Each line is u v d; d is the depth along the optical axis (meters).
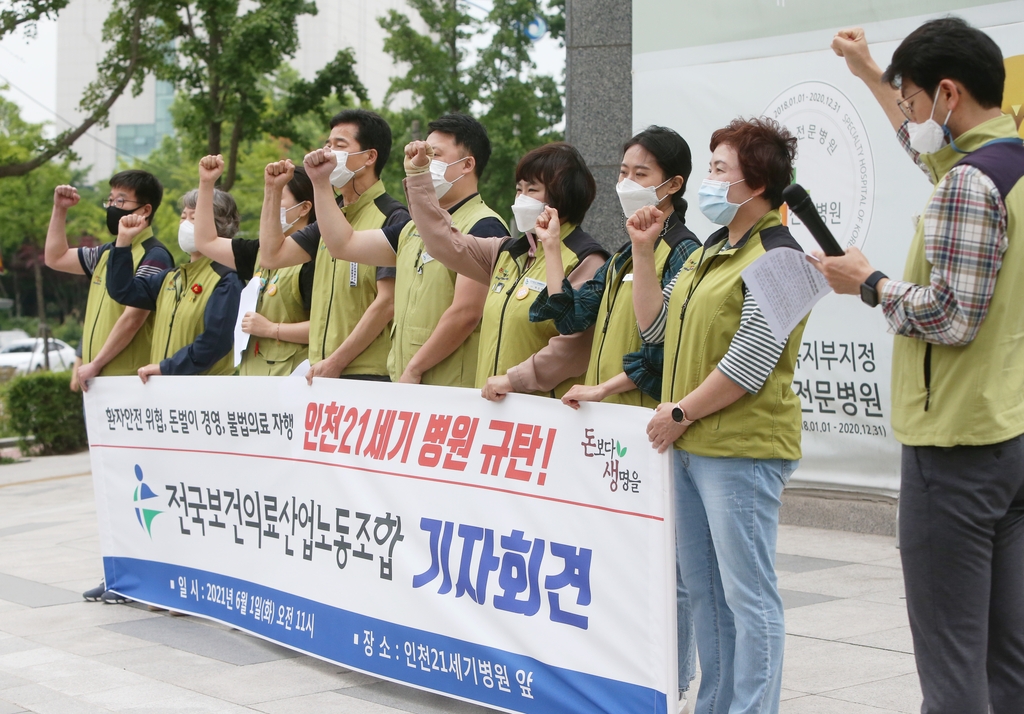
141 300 5.34
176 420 4.78
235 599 4.48
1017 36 5.34
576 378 3.62
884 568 5.30
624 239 6.99
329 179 4.17
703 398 2.86
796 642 4.17
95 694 3.79
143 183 5.70
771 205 2.99
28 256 58.62
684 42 6.52
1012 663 2.58
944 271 2.40
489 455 3.43
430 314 4.06
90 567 6.19
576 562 3.17
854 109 5.86
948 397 2.47
